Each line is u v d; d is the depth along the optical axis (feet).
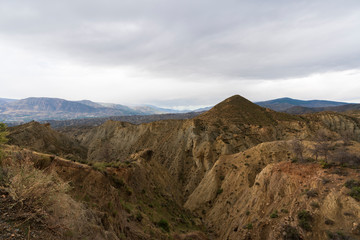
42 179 19.75
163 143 241.14
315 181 66.69
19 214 16.87
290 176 77.05
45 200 19.22
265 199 80.89
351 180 57.77
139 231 44.42
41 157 39.01
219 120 235.20
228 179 128.06
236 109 268.00
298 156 90.79
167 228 61.67
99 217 30.50
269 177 85.92
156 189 95.91
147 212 64.39
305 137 194.49
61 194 22.36
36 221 17.42
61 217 20.24
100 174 46.98
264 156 125.39
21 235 15.14
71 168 42.60
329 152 78.95
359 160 69.26
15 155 29.37
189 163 193.67
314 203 59.11
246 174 118.83
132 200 63.72
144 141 280.51
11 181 18.72
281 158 117.29
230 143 187.93
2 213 16.26
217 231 98.53
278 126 220.02
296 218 59.72
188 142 206.80
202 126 220.43
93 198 39.47
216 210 114.32
